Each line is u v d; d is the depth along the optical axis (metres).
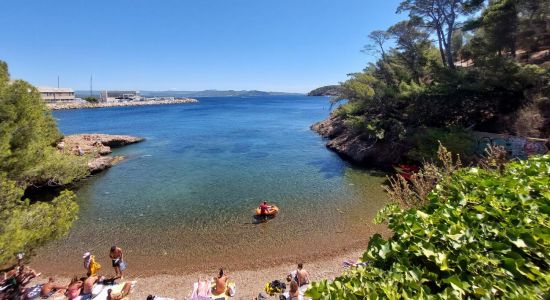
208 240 13.62
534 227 2.84
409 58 36.09
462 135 20.56
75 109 118.50
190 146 38.59
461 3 29.56
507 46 25.86
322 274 11.02
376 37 38.56
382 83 29.84
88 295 9.64
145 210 17.28
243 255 12.42
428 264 2.86
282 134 48.72
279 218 15.82
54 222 8.97
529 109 19.59
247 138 44.94
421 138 22.95
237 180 23.17
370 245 3.36
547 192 3.31
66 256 12.36
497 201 3.36
